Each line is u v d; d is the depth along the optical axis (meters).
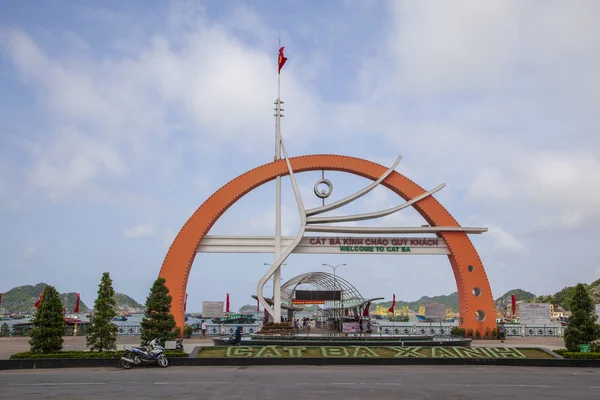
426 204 42.38
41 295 27.94
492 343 36.59
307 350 28.94
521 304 43.66
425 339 34.50
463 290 41.03
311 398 15.74
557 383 19.94
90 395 16.20
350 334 37.94
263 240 41.12
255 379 20.44
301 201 41.25
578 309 29.69
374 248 41.91
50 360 25.20
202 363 26.28
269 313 39.00
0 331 42.50
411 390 17.66
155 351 25.77
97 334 27.28
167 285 38.75
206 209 40.47
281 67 44.72
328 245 41.69
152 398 15.62
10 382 19.45
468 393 17.09
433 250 42.22
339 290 45.28
